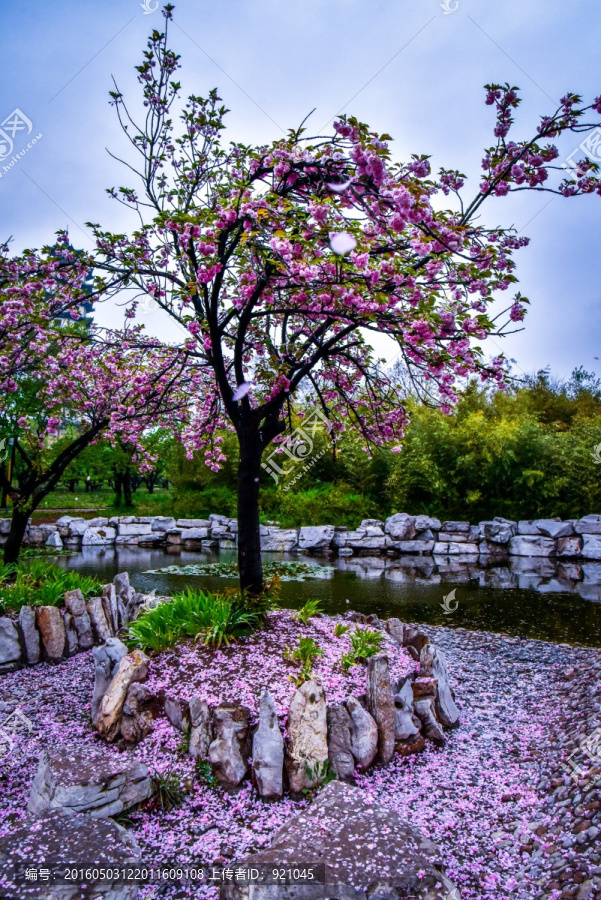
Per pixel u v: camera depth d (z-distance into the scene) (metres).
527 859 3.00
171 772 3.71
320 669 4.41
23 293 6.50
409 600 10.45
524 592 11.38
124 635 5.39
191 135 6.48
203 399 8.41
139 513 21.58
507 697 5.62
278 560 15.44
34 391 10.35
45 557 15.25
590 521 16.36
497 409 21.14
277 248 3.70
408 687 4.45
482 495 18.27
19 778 3.87
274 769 3.57
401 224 3.54
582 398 22.03
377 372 6.62
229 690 4.07
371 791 3.67
